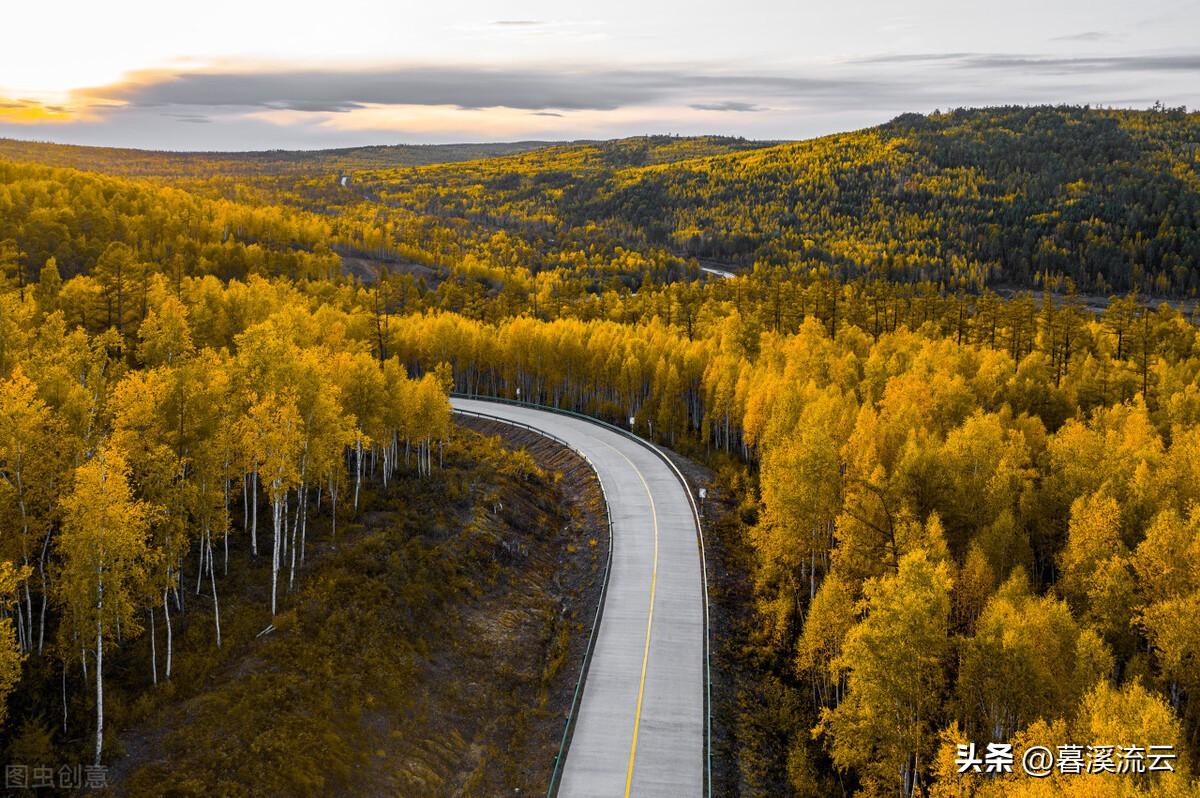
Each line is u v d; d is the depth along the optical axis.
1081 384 71.56
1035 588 44.06
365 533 46.66
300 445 39.16
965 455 46.62
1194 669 30.70
